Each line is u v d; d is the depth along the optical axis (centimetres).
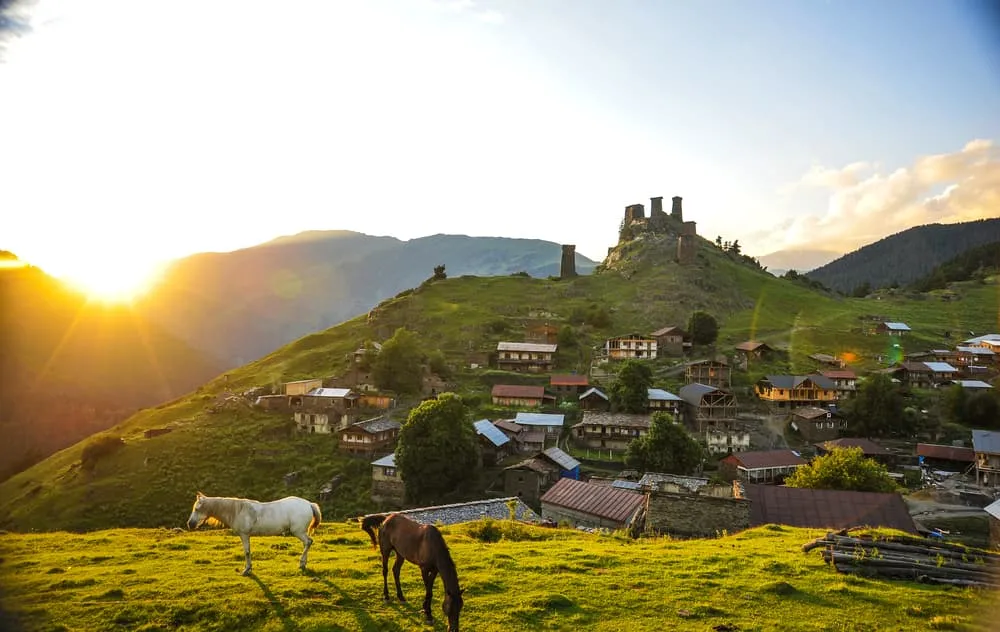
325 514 9025
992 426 11738
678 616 1808
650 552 2664
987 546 5628
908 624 1762
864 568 2255
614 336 17400
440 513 4331
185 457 10388
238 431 11231
